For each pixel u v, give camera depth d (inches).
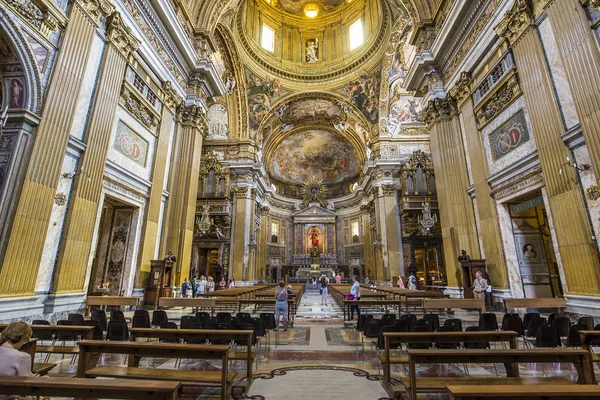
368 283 955.3
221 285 690.8
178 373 112.7
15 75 227.0
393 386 122.3
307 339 227.0
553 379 106.5
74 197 260.4
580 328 159.9
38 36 233.3
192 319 201.6
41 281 230.7
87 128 278.8
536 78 275.3
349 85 896.3
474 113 386.3
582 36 230.8
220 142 879.1
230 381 110.2
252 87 874.1
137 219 373.7
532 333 189.9
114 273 358.6
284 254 1245.1
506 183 329.4
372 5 825.5
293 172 1337.4
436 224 740.7
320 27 954.1
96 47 294.7
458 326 166.7
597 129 217.2
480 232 375.2
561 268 253.0
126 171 339.0
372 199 973.8
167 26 407.8
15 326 91.2
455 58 422.0
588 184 229.3
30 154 220.8
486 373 149.8
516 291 326.3
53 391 75.1
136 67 359.9
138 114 367.9
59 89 245.0
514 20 300.8
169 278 393.7
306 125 1131.9
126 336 167.6
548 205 272.7
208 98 548.7
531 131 293.0
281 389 127.9
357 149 1104.8
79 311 258.7
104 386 74.5
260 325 193.3
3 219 206.2
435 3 466.6
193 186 466.9
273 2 903.7
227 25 679.7
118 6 319.9
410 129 878.4
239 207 838.5
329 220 1258.0
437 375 146.7
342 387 130.3
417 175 775.7
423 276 764.6
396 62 778.2
